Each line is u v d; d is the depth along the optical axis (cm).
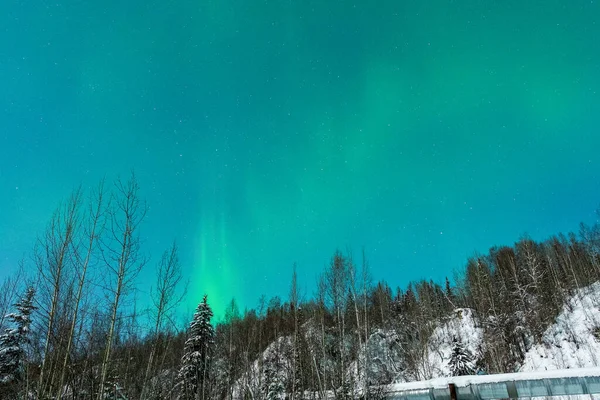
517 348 4441
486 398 1534
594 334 3966
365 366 2494
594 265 5572
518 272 6009
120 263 1512
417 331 4822
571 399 2041
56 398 1191
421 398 1700
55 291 1348
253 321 4091
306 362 3028
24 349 1351
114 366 1405
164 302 1867
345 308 3156
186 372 2462
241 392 2647
